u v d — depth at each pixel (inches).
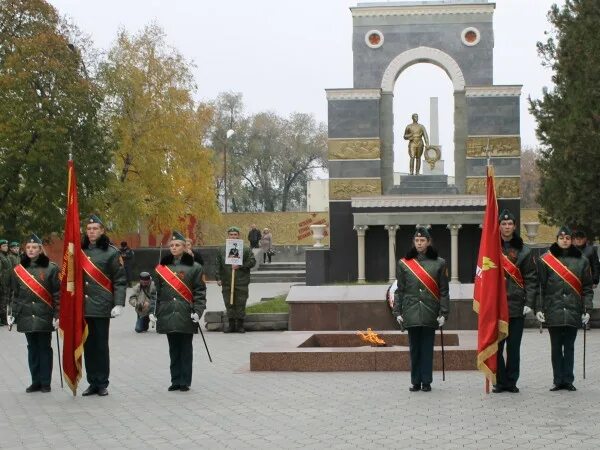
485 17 1674.5
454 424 474.6
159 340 956.6
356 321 960.9
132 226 2020.2
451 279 1614.2
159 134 2086.6
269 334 1008.9
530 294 583.2
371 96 1667.1
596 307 987.3
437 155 1697.8
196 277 611.2
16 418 520.4
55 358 803.4
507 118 1653.5
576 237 900.0
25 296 615.8
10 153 1628.9
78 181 1705.2
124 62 2085.4
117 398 583.5
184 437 457.1
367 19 1694.1
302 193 3897.6
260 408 533.3
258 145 3713.1
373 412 513.0
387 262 1642.5
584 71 1219.2
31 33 1706.4
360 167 1664.6
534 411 509.4
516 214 1647.4
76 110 1688.0
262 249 2332.7
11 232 1656.0
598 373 653.9
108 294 602.2
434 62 1692.9
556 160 1290.6
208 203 2208.4
